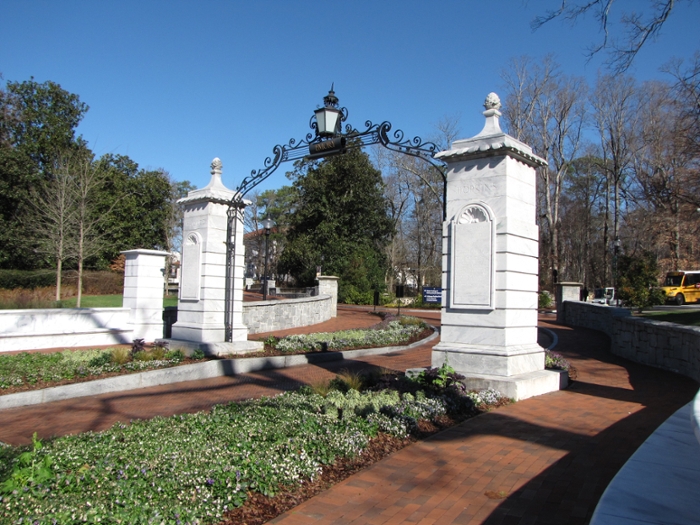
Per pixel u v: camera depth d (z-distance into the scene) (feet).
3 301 66.18
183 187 140.77
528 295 29.73
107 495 12.96
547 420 22.62
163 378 34.19
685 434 15.48
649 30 33.60
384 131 32.89
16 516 11.47
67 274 98.53
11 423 24.88
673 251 115.44
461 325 29.04
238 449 16.57
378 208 137.90
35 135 108.17
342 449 17.78
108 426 24.44
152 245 121.08
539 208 132.98
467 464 17.25
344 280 127.85
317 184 132.77
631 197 117.19
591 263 166.81
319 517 13.57
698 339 32.40
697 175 67.56
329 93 35.70
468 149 28.99
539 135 123.95
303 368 41.04
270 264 201.77
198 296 43.73
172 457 15.43
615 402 26.27
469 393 25.98
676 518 9.82
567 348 49.60
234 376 37.42
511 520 13.12
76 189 76.54
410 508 14.02
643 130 109.81
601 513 10.02
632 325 42.45
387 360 45.52
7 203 97.55
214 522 12.92
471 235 28.89
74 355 36.68
